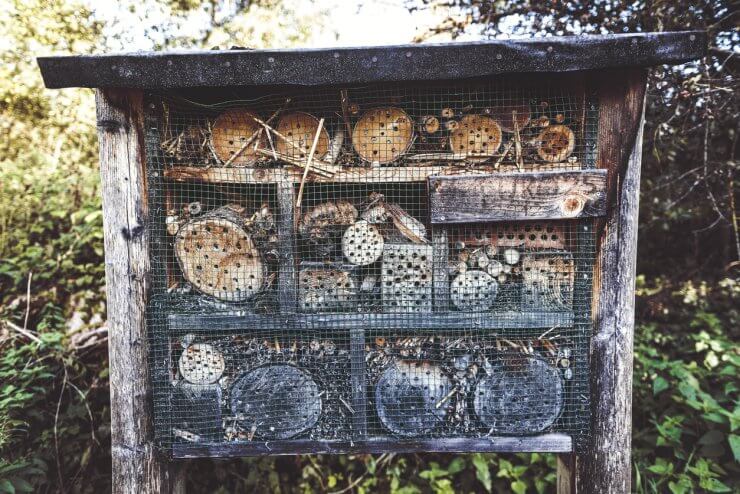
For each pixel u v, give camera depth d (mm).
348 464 2609
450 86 1795
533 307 1876
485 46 1573
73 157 3619
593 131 1760
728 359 2387
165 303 1877
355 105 1839
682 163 2936
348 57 1599
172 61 1605
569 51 1562
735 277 3016
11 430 2160
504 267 1877
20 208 3186
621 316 1816
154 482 1896
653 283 3162
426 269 1895
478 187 1769
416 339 1962
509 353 1920
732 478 2195
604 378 1840
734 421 2107
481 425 1948
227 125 1856
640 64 1562
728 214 2857
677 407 2404
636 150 1752
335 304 1942
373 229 1912
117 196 1792
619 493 1860
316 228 1932
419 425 1948
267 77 1611
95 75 1609
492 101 1841
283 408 1955
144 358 1865
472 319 1854
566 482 1986
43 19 3359
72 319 2740
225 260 1912
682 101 2549
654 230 3227
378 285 1968
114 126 1769
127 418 1858
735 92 2406
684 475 2178
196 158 1876
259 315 1867
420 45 1585
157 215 1834
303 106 1854
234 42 3492
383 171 1827
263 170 1832
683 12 2381
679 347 2689
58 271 2936
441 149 1884
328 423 1967
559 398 1899
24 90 3447
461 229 1883
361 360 1896
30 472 2125
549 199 1747
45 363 2479
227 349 1947
